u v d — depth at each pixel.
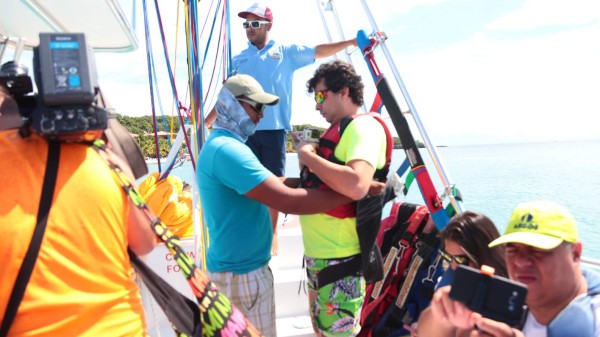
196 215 2.84
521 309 1.00
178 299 1.30
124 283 1.14
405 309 2.51
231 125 2.08
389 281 2.58
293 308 3.11
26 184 1.03
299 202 2.01
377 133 2.18
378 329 2.54
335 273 2.24
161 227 1.25
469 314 1.04
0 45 2.82
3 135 1.05
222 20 3.26
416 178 2.60
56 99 1.00
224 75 3.31
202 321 1.29
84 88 1.01
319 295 2.29
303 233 2.38
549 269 1.37
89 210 1.06
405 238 2.59
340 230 2.22
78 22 2.98
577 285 1.39
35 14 2.66
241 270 2.06
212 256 2.13
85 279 1.04
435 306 1.10
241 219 2.06
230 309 1.31
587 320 1.32
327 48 3.45
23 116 1.10
